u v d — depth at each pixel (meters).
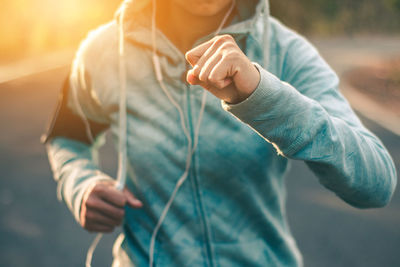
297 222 3.65
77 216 0.96
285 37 0.91
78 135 1.12
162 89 0.92
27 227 3.56
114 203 0.90
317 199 4.17
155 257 0.94
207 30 0.92
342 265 2.96
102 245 3.24
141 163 0.93
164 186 0.92
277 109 0.63
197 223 0.92
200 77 0.61
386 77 16.41
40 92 12.52
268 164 0.90
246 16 0.89
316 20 49.03
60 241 3.32
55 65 20.62
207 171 0.90
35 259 3.05
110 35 0.99
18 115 8.82
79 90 1.04
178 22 0.92
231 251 0.92
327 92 0.83
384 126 8.15
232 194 0.91
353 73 17.97
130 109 0.94
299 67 0.88
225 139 0.88
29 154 5.80
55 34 30.58
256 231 0.94
